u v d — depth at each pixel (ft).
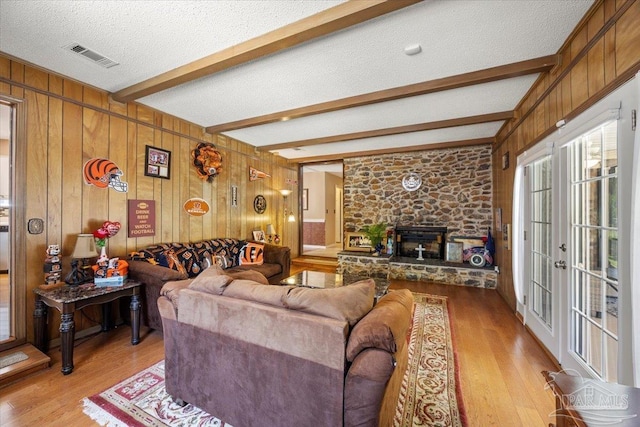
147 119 11.27
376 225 18.62
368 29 6.45
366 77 8.77
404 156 19.12
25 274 7.86
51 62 7.89
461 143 16.67
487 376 6.92
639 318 4.31
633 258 4.39
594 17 5.82
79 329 9.06
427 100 10.52
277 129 14.39
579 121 6.31
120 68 8.23
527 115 9.99
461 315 11.03
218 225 14.96
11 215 7.74
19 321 7.75
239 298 5.11
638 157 4.36
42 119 8.22
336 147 18.48
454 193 17.84
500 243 14.33
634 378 4.34
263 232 18.17
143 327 9.92
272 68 8.22
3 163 18.07
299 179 23.54
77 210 9.02
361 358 3.87
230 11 5.85
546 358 7.80
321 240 29.50
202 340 5.30
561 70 7.35
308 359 4.22
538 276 9.11
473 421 5.40
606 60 5.42
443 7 5.76
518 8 5.79
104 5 5.65
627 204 4.84
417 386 6.48
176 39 6.83
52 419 5.43
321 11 5.91
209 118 12.68
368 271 17.75
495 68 8.16
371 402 3.79
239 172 16.56
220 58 7.33
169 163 12.16
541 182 8.94
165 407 5.78
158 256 10.44
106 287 8.09
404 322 4.40
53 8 5.73
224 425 5.28
